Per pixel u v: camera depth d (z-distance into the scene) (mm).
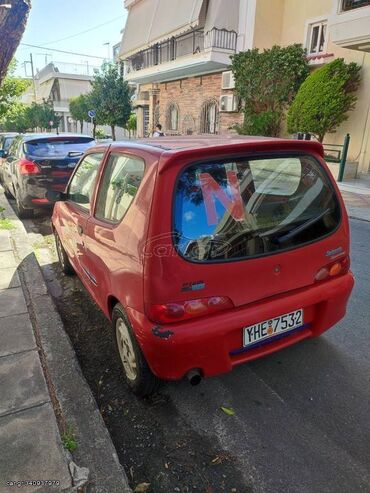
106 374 2910
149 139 2898
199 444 2254
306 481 2004
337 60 10602
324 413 2457
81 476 1918
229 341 2250
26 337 3107
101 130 36531
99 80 23141
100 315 3801
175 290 2078
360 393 2629
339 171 10961
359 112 11312
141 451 2217
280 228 2398
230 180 2277
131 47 21469
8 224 6379
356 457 2137
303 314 2521
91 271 3123
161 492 1970
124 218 2424
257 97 13016
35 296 3846
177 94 20219
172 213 2096
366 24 9258
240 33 15023
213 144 2301
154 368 2213
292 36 13852
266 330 2350
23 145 7223
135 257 2217
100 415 2332
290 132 11773
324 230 2578
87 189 3449
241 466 2102
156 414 2488
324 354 3059
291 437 2281
